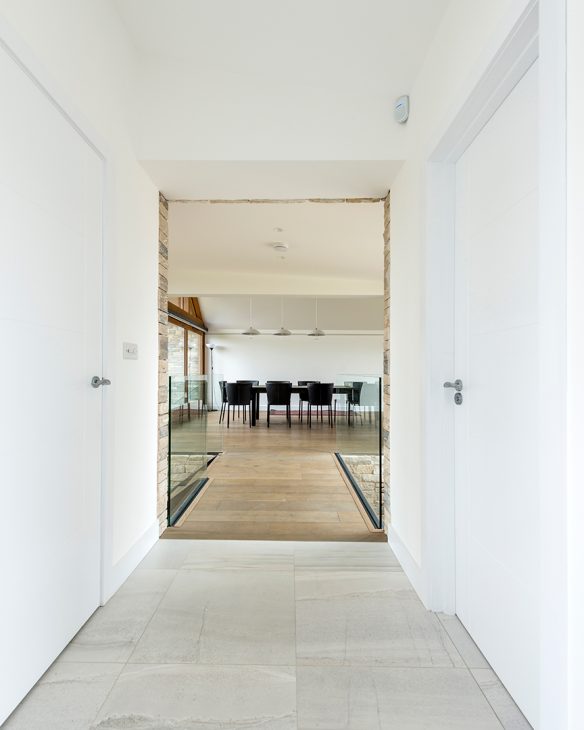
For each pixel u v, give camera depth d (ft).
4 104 3.91
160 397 8.70
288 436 23.16
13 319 4.07
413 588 6.58
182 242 15.55
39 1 4.40
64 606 5.03
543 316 3.34
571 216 3.03
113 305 6.28
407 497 7.14
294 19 6.06
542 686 3.34
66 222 5.09
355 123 7.38
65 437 5.06
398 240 7.87
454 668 4.83
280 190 8.68
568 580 3.08
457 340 5.88
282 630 5.48
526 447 4.14
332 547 8.11
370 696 4.39
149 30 6.69
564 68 3.06
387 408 8.66
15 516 4.11
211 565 7.31
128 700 4.29
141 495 7.59
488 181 5.02
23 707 4.17
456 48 5.19
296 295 21.86
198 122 7.34
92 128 5.61
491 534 4.87
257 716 4.12
